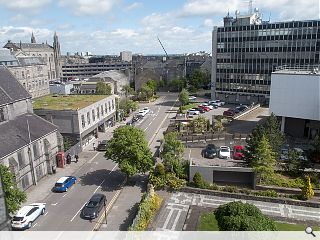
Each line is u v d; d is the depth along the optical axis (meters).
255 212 24.34
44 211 40.75
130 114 101.38
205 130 71.19
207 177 46.44
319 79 57.06
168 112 104.25
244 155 50.78
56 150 56.47
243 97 116.19
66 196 45.12
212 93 123.38
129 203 42.44
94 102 73.31
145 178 50.91
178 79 150.12
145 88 127.75
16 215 36.78
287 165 47.75
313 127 64.56
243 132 69.44
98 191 46.47
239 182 46.66
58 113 63.59
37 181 50.25
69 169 55.56
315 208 40.00
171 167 47.44
